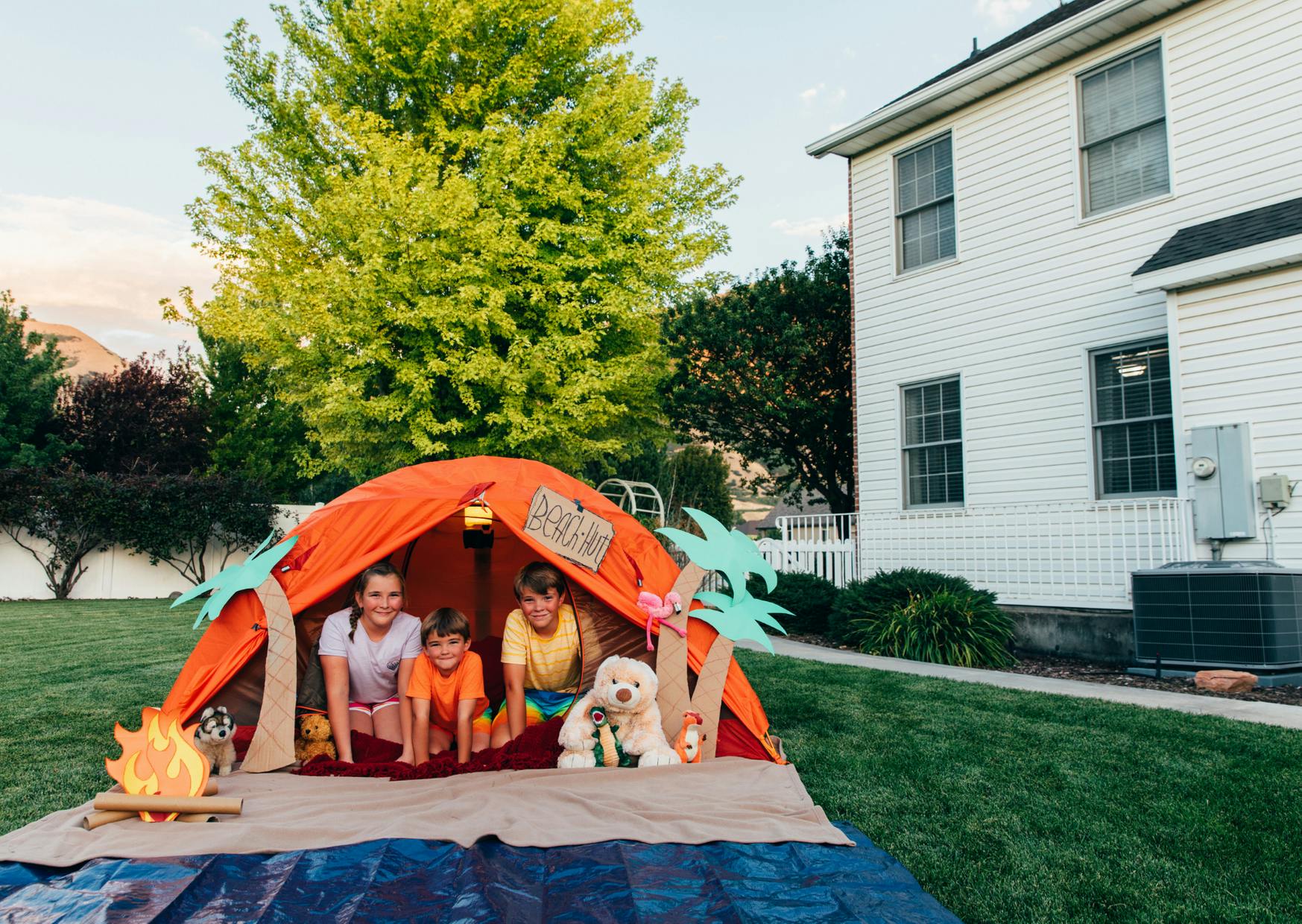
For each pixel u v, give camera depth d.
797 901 2.49
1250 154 8.52
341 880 2.60
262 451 23.27
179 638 10.25
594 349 12.45
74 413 22.09
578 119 12.59
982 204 10.80
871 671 7.88
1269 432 7.68
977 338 10.75
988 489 10.48
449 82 13.27
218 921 2.30
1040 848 3.35
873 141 12.14
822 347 15.07
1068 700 6.39
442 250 11.48
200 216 12.84
